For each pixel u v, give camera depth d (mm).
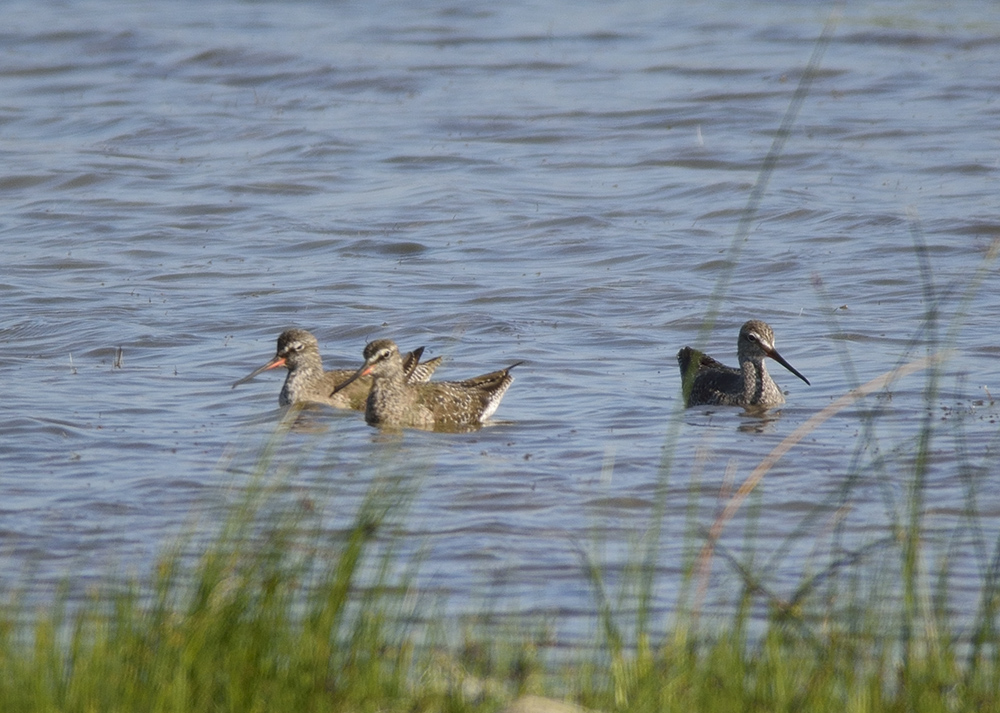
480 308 23484
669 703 8812
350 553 10094
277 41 50000
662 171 34125
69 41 50344
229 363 20562
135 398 18562
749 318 22703
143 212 30734
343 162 35375
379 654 9641
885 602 10828
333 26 53250
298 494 13789
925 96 41156
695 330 22219
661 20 53719
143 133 38781
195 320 22781
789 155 35125
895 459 15258
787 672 9156
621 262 26516
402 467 15281
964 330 21406
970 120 38031
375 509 11617
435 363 19594
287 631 9438
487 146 36906
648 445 16312
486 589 11742
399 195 32031
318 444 16453
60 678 8875
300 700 8781
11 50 49094
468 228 29172
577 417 17750
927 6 54500
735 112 40094
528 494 14391
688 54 47656
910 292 23859
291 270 26141
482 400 17891
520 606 11398
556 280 25188
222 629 9195
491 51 48906
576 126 38938
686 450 16031
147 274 25797
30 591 11492
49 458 15625
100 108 41688
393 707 8922
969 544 12531
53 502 14031
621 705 8930
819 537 12938
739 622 9648
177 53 48344
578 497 14289
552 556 12602
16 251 27500
